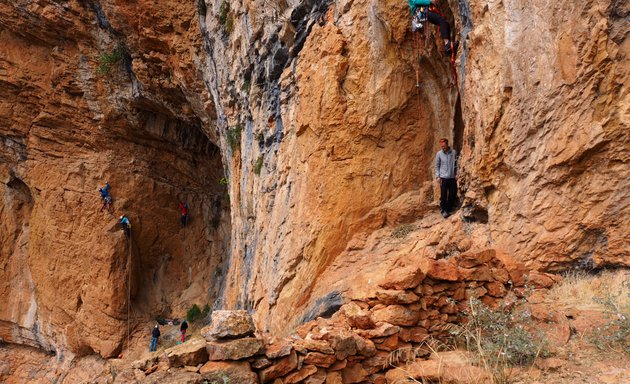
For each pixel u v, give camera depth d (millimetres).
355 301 5793
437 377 4633
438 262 5559
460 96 8711
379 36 9703
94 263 23078
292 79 11469
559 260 6336
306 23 11125
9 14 21438
